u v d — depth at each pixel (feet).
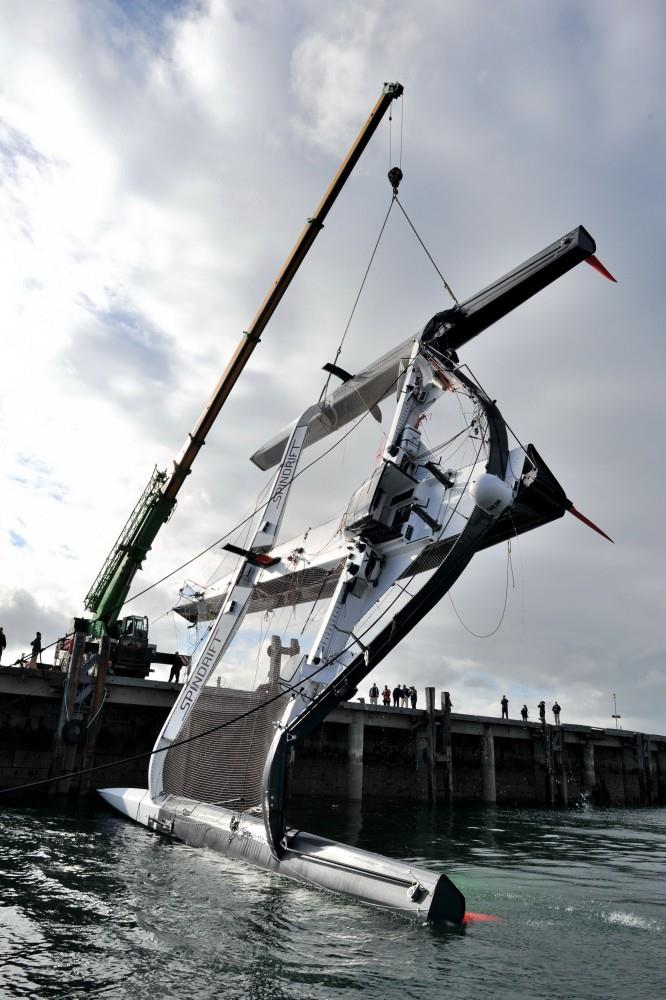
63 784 67.41
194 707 48.70
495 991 21.80
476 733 106.52
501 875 43.27
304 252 62.28
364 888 31.55
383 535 46.55
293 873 35.24
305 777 89.92
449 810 89.15
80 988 20.43
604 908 34.19
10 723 72.49
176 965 22.77
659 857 54.75
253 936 26.13
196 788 46.50
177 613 79.92
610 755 132.87
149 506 78.23
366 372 55.98
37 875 34.01
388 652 40.04
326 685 42.37
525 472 42.42
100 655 71.92
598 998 21.43
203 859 39.47
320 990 21.27
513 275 48.42
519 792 113.09
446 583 40.04
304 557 52.95
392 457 47.91
